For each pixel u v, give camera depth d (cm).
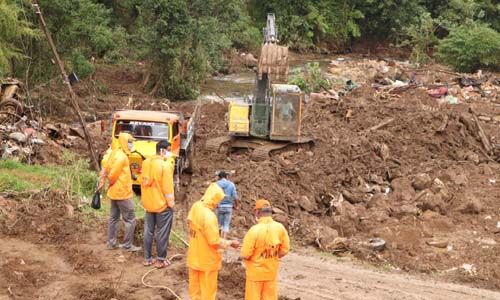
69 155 2020
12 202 1538
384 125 2953
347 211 2006
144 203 1253
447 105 3512
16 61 3281
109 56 4584
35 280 1181
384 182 2389
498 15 7412
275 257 1016
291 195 2103
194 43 4328
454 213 2103
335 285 1391
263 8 7306
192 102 4238
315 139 2727
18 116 2559
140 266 1278
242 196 2019
